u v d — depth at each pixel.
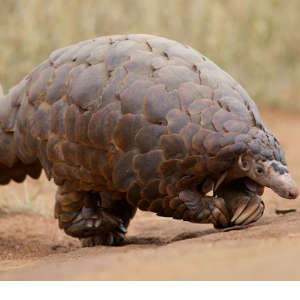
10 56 31.66
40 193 25.91
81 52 14.82
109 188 14.66
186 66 14.06
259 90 45.50
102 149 13.93
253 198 14.34
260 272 8.73
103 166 14.02
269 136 13.77
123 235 16.38
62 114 14.48
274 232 11.96
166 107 13.49
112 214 16.11
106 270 9.75
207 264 9.46
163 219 21.09
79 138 14.15
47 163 15.05
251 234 12.12
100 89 14.00
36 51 32.09
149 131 13.48
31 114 15.18
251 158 13.46
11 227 20.59
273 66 46.50
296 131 39.09
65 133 14.42
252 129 13.62
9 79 31.12
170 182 13.58
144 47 14.43
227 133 13.37
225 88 13.95
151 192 13.70
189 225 19.53
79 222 15.39
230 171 13.82
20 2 32.94
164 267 9.51
